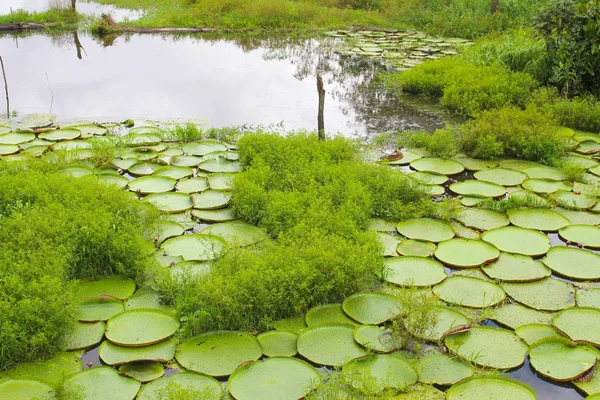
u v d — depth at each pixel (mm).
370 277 4895
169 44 15672
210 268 4938
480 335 4289
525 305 4648
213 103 10539
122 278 4988
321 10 18812
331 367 3992
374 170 6770
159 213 5812
